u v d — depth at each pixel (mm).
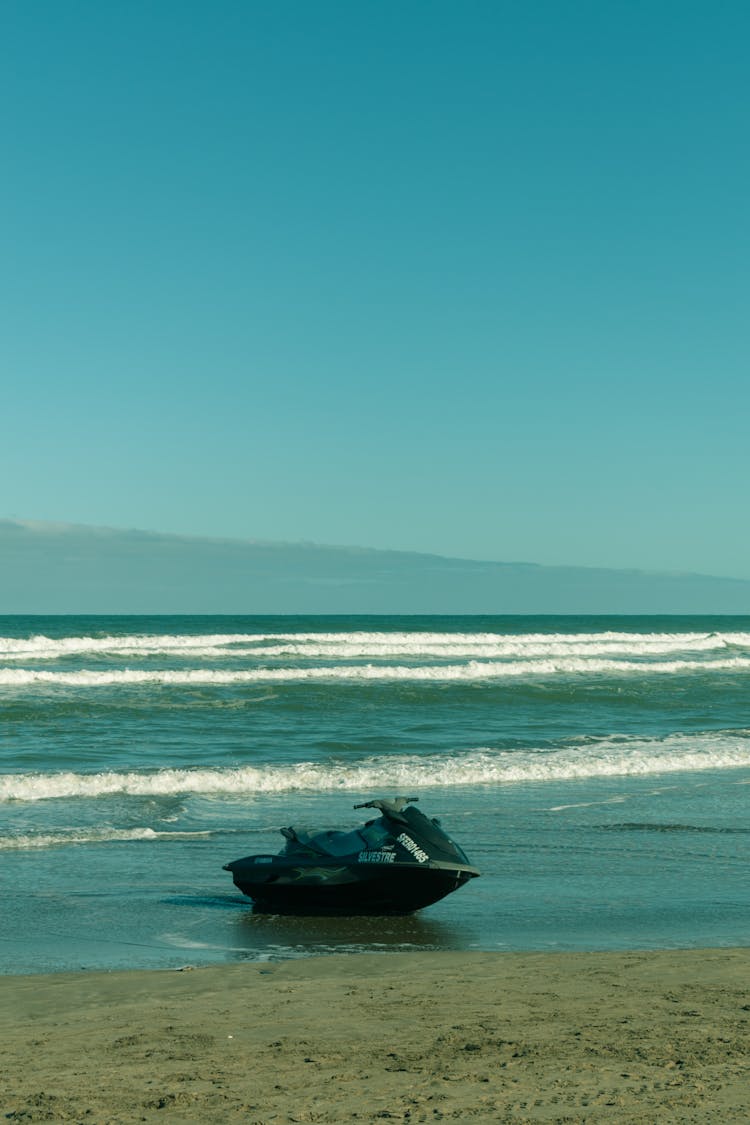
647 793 17250
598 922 10000
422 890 10195
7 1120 4617
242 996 7309
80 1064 5629
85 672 35156
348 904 10297
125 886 11273
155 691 31594
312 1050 5844
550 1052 5672
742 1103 4660
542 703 31125
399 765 19359
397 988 7492
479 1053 5695
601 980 7652
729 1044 5805
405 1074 5289
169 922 9984
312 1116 4594
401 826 10508
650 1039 5941
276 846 13172
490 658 46906
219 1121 4559
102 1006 7078
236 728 24859
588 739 23641
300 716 27172
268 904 10547
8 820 14633
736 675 41844
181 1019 6672
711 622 145125
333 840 10602
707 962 8258
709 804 16297
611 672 42500
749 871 12078
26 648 46375
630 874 11883
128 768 19094
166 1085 5172
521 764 19562
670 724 26984
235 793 17000
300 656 45750
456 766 19250
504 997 7156
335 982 7723
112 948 9109
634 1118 4445
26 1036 6301
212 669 39000
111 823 14477
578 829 14344
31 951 8977
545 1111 4578
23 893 10883
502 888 11281
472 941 9375
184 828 14227
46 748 21484
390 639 56250
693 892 11117
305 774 17953
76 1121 4605
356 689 32406
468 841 13531
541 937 9492
